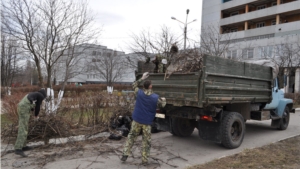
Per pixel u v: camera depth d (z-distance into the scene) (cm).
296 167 441
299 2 3081
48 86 802
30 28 768
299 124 969
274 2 3541
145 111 441
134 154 508
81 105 712
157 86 581
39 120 569
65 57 1034
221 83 514
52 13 780
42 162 446
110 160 467
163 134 723
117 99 749
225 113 562
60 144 553
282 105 804
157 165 447
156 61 652
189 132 691
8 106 786
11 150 500
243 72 588
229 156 499
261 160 476
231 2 3828
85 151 518
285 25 3075
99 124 689
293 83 2861
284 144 612
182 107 568
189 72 528
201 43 1753
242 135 594
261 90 662
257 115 716
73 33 834
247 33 3491
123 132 638
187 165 451
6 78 1728
